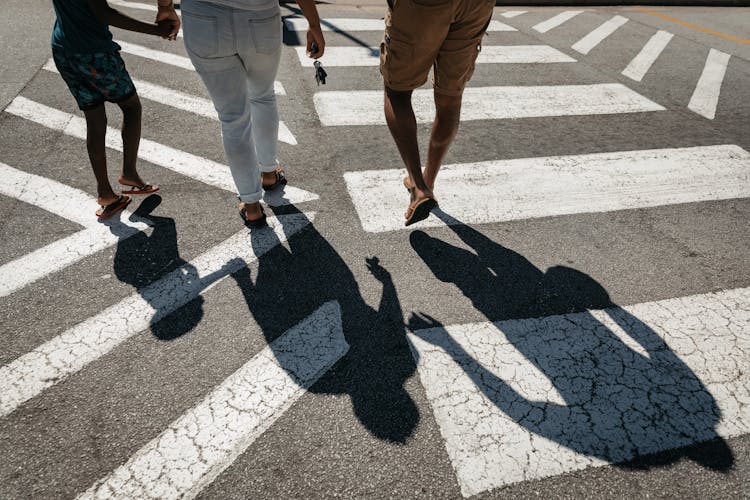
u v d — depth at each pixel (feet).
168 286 9.34
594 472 6.70
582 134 15.71
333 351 8.23
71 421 7.06
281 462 6.67
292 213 11.39
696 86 20.01
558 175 13.46
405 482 6.52
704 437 7.18
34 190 11.64
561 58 22.36
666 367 8.22
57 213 10.98
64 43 9.00
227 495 6.31
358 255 10.32
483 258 10.43
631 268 10.36
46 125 14.20
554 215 11.86
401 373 7.91
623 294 9.70
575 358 8.31
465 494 6.41
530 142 15.08
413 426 7.15
